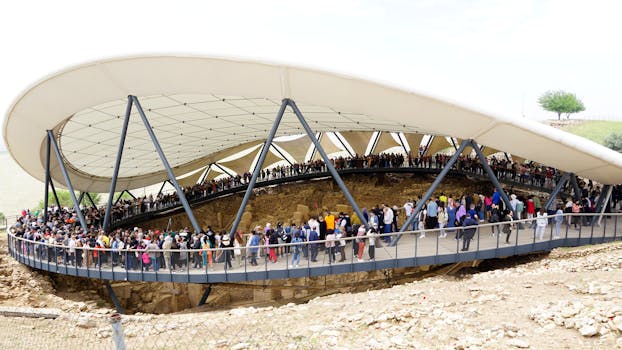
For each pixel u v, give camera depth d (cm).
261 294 2006
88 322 1169
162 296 2166
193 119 2661
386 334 863
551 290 1059
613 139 5947
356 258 1507
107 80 1948
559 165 1947
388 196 3288
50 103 2208
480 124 1750
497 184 1902
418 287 1340
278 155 4294
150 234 1836
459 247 1534
